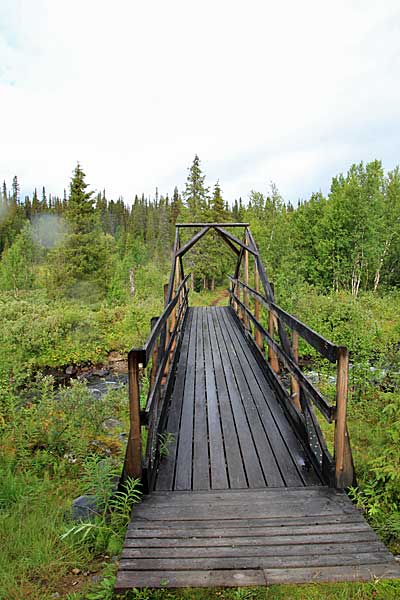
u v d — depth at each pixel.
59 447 4.14
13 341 10.85
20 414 4.86
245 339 7.48
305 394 3.20
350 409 5.15
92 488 2.82
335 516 2.32
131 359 2.54
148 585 1.78
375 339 7.99
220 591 1.75
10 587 1.95
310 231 27.41
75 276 22.81
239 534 2.15
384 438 3.80
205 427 3.74
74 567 2.15
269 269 16.52
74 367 11.27
